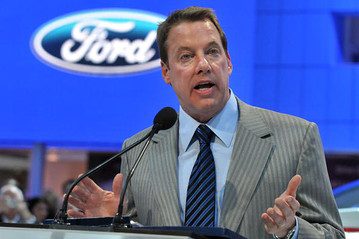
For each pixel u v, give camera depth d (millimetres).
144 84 14773
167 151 4285
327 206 4047
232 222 3975
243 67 14273
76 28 14984
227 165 4141
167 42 4188
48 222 3684
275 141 4137
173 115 3926
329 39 14031
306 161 4066
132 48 14773
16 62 15188
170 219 4094
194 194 4098
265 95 14219
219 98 4117
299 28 14156
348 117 13938
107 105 14930
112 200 4008
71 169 17344
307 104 14086
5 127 15227
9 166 17719
